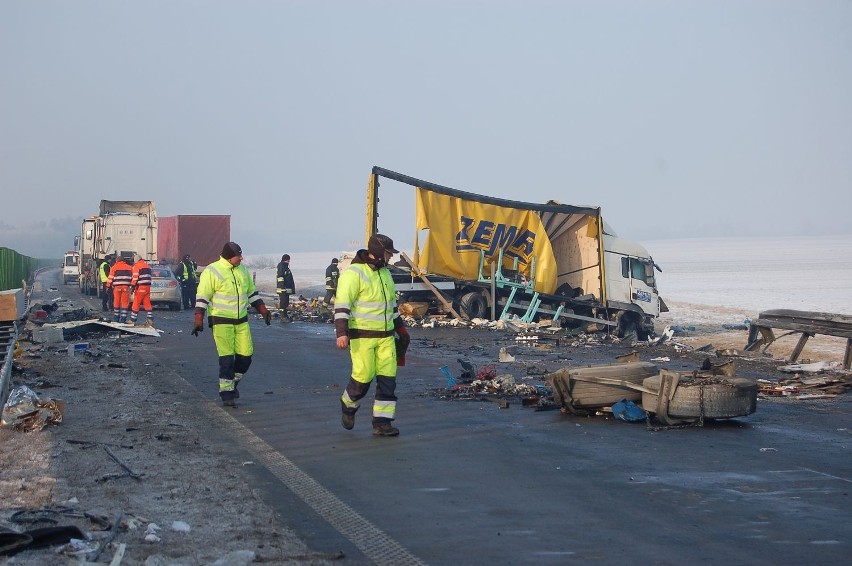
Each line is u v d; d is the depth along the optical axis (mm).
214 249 52125
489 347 22062
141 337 23016
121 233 44562
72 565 5668
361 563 5926
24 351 18828
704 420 11320
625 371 11812
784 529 6656
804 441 10164
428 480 8273
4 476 8133
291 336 24609
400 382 15242
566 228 30672
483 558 6031
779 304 45156
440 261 28656
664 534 6559
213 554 6043
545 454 9438
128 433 10336
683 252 176125
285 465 8859
